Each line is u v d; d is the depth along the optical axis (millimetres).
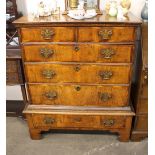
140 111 2004
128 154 2025
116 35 1691
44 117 2068
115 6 1852
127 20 1680
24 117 2512
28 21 1687
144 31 1880
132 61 1786
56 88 1952
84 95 1968
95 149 2092
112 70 1833
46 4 2066
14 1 2049
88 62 1809
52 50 1773
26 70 1885
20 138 2260
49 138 2244
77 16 1732
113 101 1983
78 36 1708
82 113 1994
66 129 2191
